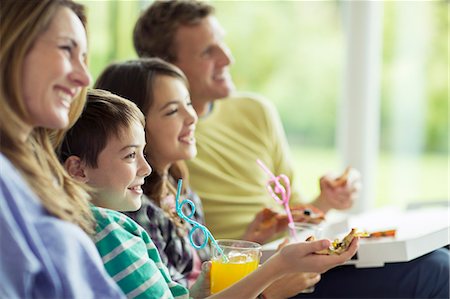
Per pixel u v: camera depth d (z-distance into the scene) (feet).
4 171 3.56
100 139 4.81
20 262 3.36
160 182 6.04
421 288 6.24
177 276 5.73
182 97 6.09
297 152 14.82
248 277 4.57
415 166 11.62
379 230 6.29
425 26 11.46
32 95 3.73
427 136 11.62
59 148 4.82
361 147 10.44
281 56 14.10
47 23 3.76
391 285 6.32
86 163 4.84
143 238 4.80
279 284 5.44
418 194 11.64
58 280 3.47
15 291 3.33
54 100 3.78
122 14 10.33
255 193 7.83
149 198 5.98
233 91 7.81
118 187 4.86
